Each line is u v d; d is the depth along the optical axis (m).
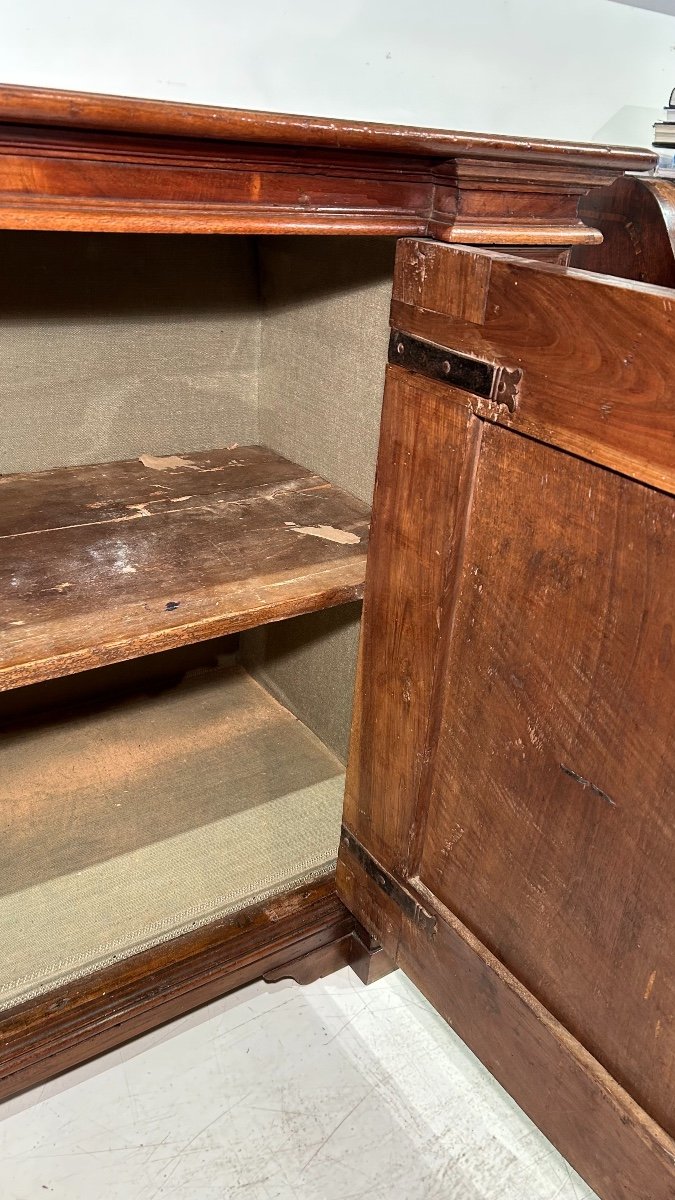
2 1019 0.94
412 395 0.81
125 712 1.50
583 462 0.65
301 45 1.23
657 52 1.59
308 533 1.07
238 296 1.25
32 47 1.05
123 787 1.32
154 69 1.14
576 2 1.43
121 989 0.99
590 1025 0.78
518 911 0.84
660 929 0.68
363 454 1.15
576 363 0.63
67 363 1.16
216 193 0.71
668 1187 0.72
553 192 0.83
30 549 0.99
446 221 0.79
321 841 1.24
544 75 1.47
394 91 1.34
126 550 1.01
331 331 1.13
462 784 0.88
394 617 0.91
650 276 1.12
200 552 1.01
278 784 1.35
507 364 0.69
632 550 0.62
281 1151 0.95
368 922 1.10
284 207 0.74
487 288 0.70
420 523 0.84
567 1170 0.95
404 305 0.80
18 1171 0.91
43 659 0.79
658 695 0.63
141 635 0.84
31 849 1.19
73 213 0.66
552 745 0.75
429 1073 1.05
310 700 1.45
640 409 0.58
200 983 1.03
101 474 1.22
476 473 0.76
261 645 1.55
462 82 1.39
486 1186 0.93
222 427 1.33
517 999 0.85
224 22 1.15
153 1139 0.95
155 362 1.23
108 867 1.17
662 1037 0.70
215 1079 1.02
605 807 0.70
